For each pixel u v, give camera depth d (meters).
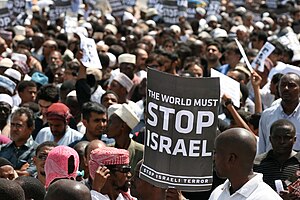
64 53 19.81
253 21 32.81
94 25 24.72
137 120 10.34
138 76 16.50
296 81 10.77
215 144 6.86
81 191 6.24
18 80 15.05
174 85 6.99
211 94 6.97
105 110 11.27
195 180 7.05
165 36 23.16
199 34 24.70
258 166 9.73
